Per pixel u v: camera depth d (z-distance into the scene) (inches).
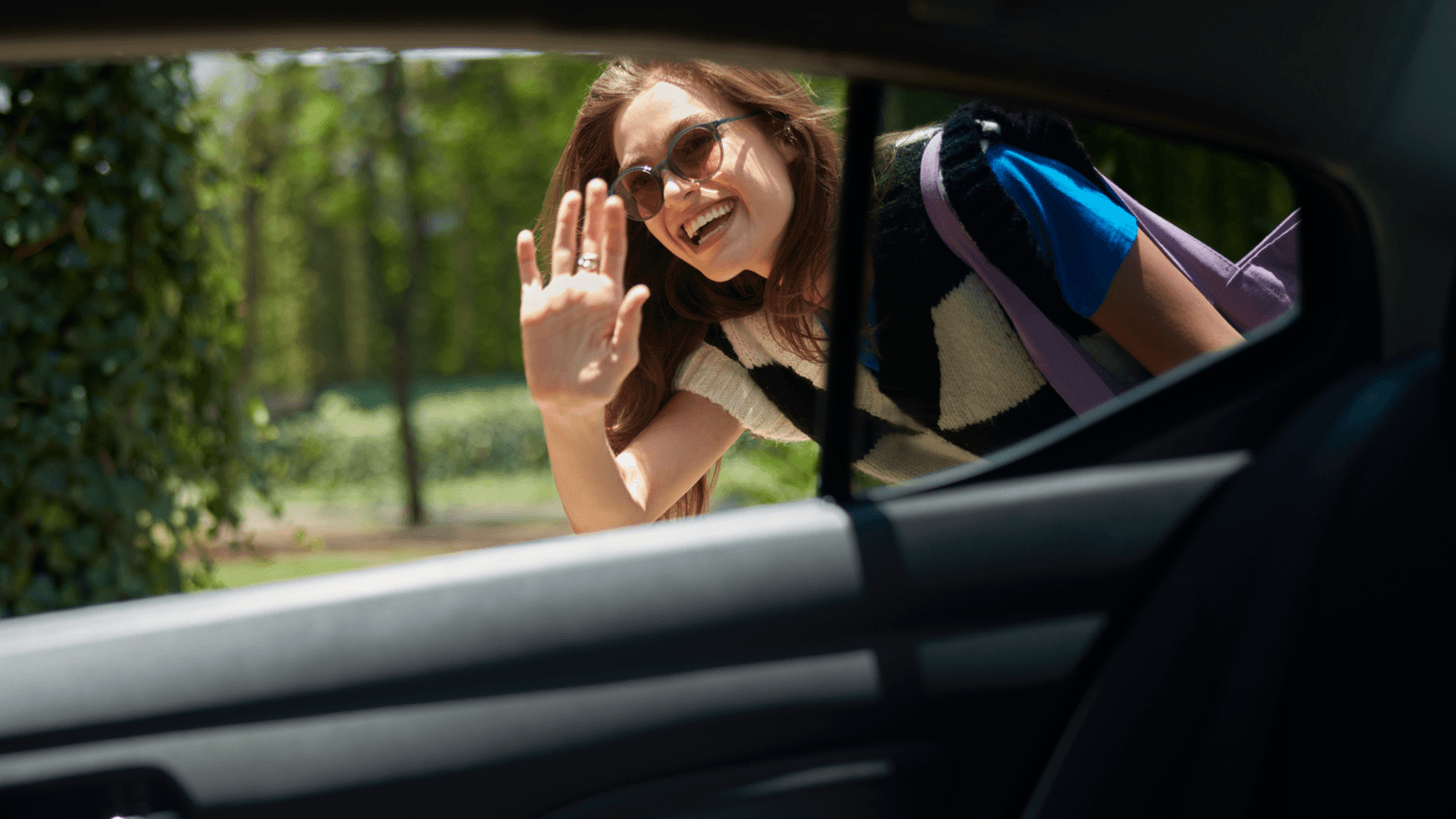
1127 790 38.1
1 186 114.3
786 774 37.1
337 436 636.1
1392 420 38.1
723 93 65.3
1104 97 35.8
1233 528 39.2
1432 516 38.0
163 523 130.5
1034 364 47.0
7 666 35.0
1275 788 37.6
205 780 34.2
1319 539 37.6
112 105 119.3
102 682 34.9
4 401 117.1
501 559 37.9
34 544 119.9
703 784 36.6
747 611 37.7
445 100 569.9
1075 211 46.9
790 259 67.2
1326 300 40.9
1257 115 36.7
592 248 52.6
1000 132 47.8
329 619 36.2
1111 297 45.9
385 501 600.1
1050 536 39.6
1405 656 37.9
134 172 121.9
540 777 35.7
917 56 34.3
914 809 37.9
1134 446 41.3
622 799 36.1
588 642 36.8
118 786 34.0
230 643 35.7
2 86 114.4
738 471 113.8
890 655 38.2
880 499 40.2
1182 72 35.6
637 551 38.2
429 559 38.3
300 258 861.2
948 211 45.6
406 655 35.9
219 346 139.9
